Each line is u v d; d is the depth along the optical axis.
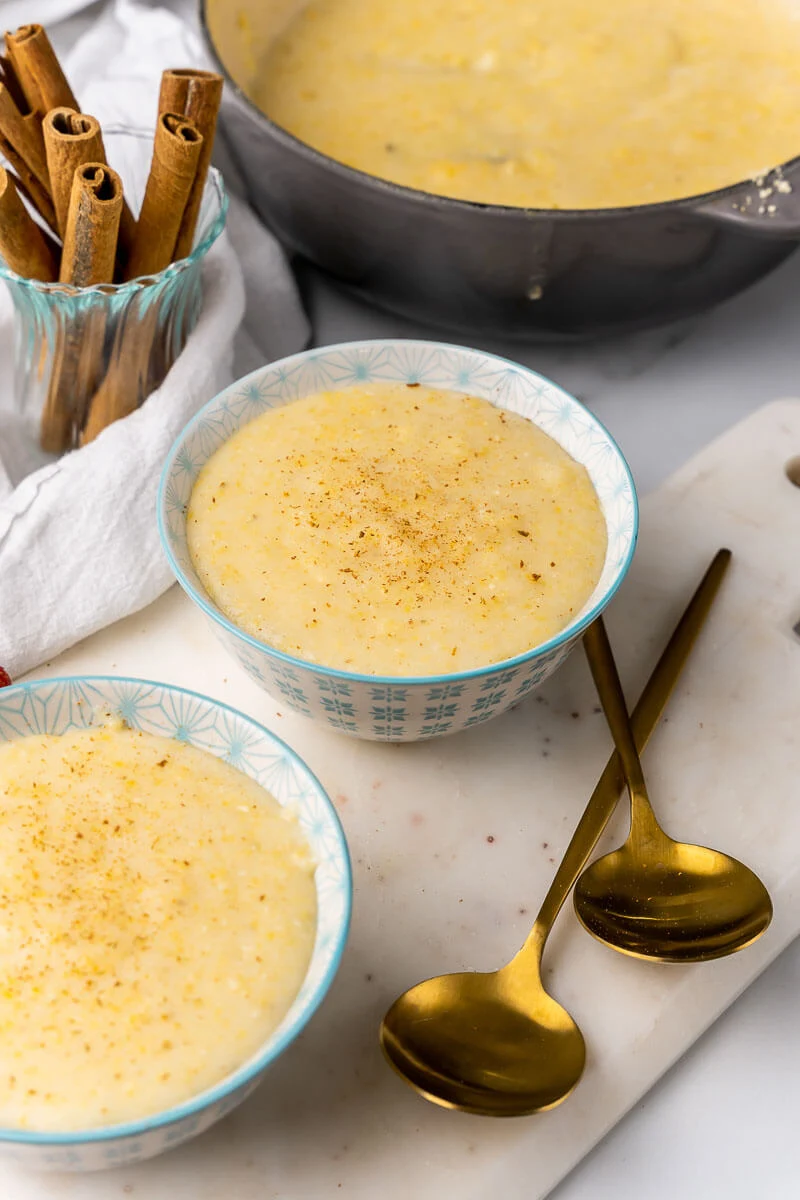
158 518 0.46
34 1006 0.40
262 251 0.59
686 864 0.46
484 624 0.46
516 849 0.48
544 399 0.50
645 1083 0.44
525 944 0.45
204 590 0.46
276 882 0.42
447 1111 0.43
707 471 0.56
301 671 0.44
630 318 0.57
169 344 0.54
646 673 0.51
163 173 0.50
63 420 0.54
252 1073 0.39
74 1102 0.39
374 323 0.62
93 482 0.51
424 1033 0.44
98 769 0.44
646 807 0.47
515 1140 0.43
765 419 0.57
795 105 0.63
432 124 0.61
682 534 0.54
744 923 0.45
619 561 0.46
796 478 0.56
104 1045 0.40
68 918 0.41
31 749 0.44
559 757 0.49
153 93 0.60
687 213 0.52
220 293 0.55
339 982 0.45
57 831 0.43
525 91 0.63
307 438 0.49
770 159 0.61
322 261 0.58
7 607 0.50
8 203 0.49
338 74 0.63
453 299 0.56
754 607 0.53
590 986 0.45
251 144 0.54
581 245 0.53
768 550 0.54
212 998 0.41
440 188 0.58
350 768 0.49
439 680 0.44
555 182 0.59
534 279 0.54
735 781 0.49
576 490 0.49
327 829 0.43
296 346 0.61
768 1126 0.45
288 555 0.47
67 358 0.52
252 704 0.50
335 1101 0.43
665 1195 0.44
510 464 0.49
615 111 0.62
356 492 0.48
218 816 0.43
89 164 0.49
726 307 0.63
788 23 0.66
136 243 0.52
